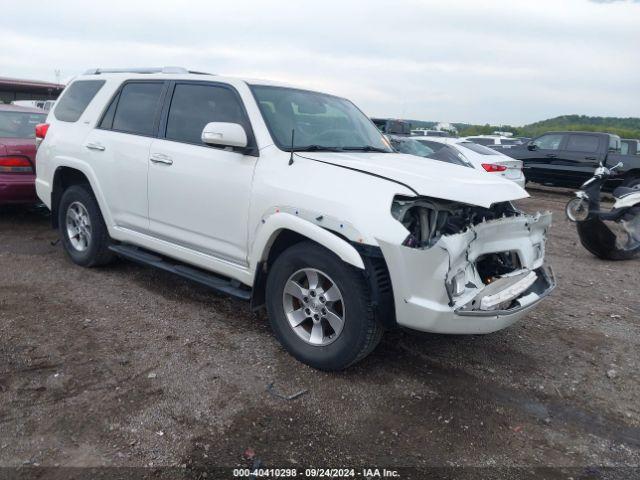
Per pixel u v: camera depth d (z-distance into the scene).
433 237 3.31
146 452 2.77
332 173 3.54
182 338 4.07
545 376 3.84
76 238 5.66
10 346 3.79
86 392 3.27
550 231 9.64
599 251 7.42
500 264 3.83
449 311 3.16
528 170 15.98
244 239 3.92
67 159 5.39
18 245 6.41
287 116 4.21
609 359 4.18
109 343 3.92
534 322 4.87
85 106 5.47
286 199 3.60
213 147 4.16
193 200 4.25
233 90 4.23
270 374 3.60
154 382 3.42
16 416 2.99
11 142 6.88
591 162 14.84
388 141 5.01
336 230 3.33
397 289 3.23
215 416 3.10
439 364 3.91
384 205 3.22
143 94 4.93
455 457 2.89
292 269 3.66
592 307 5.39
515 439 3.08
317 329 3.66
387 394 3.45
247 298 3.94
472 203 3.28
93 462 2.67
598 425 3.28
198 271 4.48
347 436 3.00
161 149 4.51
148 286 5.16
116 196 4.95
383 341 4.22
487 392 3.57
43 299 4.70
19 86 22.33
